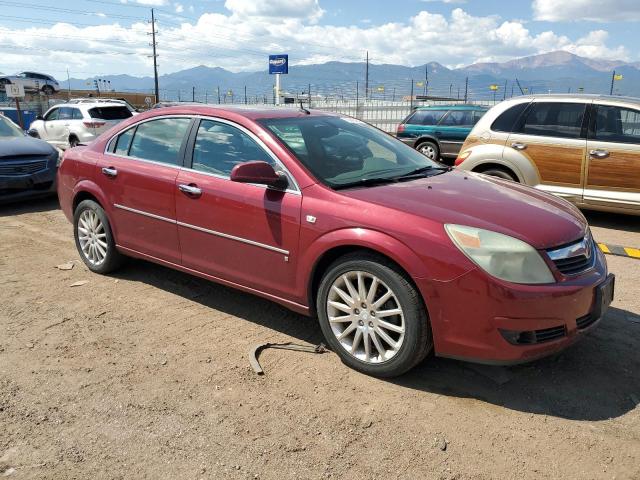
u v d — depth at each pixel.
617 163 6.85
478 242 2.91
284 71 32.00
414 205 3.21
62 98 46.81
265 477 2.46
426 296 2.97
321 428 2.80
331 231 3.29
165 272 5.20
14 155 8.18
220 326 4.03
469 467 2.52
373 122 27.14
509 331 2.87
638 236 6.88
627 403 3.04
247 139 3.88
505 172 7.62
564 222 3.24
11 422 2.86
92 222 5.08
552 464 2.54
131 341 3.78
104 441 2.71
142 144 4.63
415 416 2.91
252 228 3.71
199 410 2.96
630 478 2.46
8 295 4.63
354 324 3.33
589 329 3.11
